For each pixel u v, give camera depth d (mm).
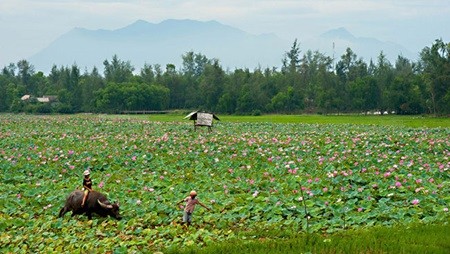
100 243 20219
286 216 23797
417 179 28828
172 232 21359
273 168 34625
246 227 22484
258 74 159125
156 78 164750
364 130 64625
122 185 30625
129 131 63938
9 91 167500
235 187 29203
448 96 113438
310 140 48625
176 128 70125
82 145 48312
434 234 19609
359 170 32938
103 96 148125
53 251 19547
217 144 46469
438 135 54906
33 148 45781
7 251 20031
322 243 19078
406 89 125750
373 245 18578
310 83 149375
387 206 23969
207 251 18828
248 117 122500
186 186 29484
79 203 24531
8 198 27734
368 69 176875
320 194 26938
